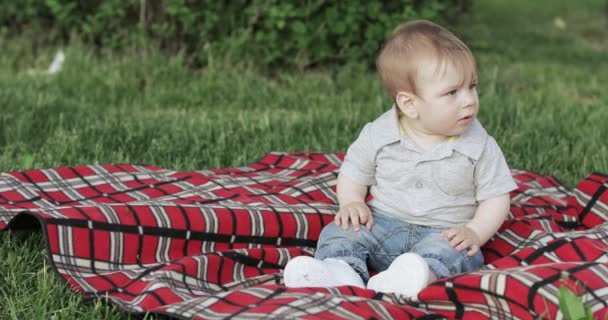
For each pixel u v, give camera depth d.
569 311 2.07
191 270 2.61
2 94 4.90
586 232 2.87
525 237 3.01
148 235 2.81
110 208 2.83
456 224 2.83
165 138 4.32
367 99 5.38
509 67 6.48
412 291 2.46
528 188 3.67
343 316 2.17
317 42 5.68
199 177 3.63
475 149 2.79
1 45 6.12
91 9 6.10
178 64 5.66
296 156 3.98
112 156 4.09
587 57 7.89
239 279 2.73
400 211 2.86
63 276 2.62
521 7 11.66
